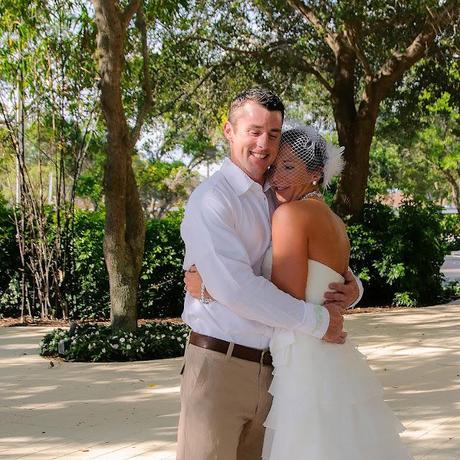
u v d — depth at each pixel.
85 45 10.08
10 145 12.34
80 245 12.29
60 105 11.23
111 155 8.52
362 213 14.59
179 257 12.71
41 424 5.59
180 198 41.84
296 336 2.83
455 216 35.34
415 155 39.59
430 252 14.02
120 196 8.63
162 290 12.73
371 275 14.08
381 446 2.89
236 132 2.89
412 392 6.53
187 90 16.02
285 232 2.87
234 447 2.90
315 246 2.90
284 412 2.82
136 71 13.14
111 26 8.29
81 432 5.34
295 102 18.31
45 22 10.45
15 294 12.52
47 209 12.58
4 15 9.78
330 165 2.99
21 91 10.95
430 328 10.63
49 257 12.11
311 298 2.89
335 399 2.81
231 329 2.85
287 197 2.99
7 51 10.54
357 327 10.81
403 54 13.78
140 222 8.93
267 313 2.73
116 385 7.01
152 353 8.46
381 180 39.19
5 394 6.68
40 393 6.71
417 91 16.47
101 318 12.41
